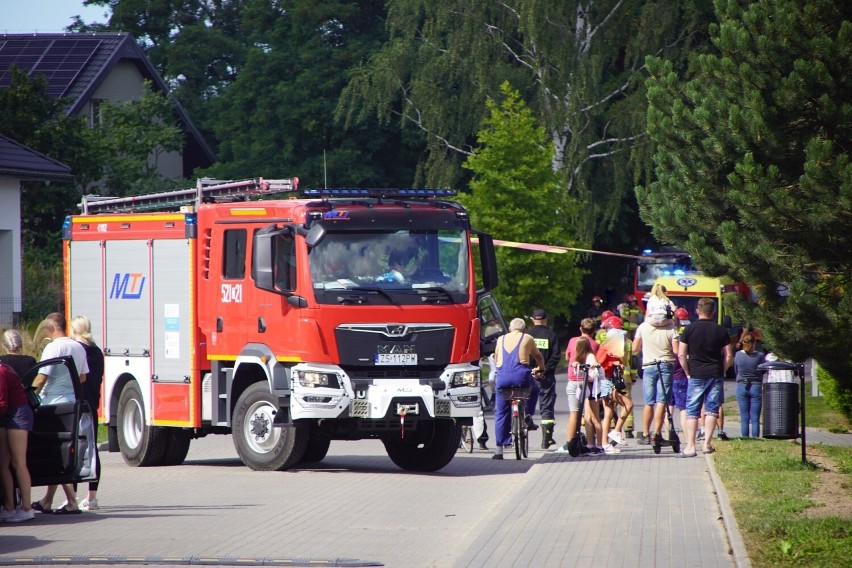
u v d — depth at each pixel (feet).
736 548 49.90
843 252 66.90
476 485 77.30
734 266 67.82
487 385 122.31
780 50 65.87
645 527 55.77
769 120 65.98
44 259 192.85
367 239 81.97
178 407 89.35
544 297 189.16
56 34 263.49
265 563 50.11
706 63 68.49
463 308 83.10
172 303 89.92
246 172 275.80
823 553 48.98
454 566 47.78
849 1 65.67
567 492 67.82
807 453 86.63
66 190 201.98
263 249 80.48
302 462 94.17
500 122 186.70
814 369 148.56
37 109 205.16
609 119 217.56
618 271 276.62
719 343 86.12
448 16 218.79
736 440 96.58
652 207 77.20
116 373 94.07
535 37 206.80
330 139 280.72
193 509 66.49
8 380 62.54
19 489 63.10
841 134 65.87
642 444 97.91
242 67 293.02
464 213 84.74
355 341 80.64
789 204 64.95
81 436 64.75
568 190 209.77
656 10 208.13
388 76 226.58
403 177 281.95
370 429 81.30
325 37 289.53
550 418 100.89
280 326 81.97
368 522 61.57
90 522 62.13
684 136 72.38
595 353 95.40
